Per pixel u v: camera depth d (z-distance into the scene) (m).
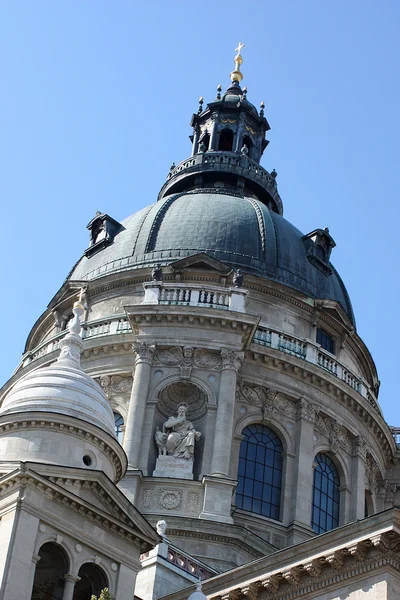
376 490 74.94
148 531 48.91
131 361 70.38
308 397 70.94
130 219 81.56
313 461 69.75
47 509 45.97
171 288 71.56
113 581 47.19
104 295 75.88
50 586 46.03
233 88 94.75
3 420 49.94
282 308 74.88
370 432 74.31
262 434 69.75
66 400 51.16
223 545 61.56
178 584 52.72
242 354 69.06
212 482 63.62
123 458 51.72
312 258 79.44
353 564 43.59
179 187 87.38
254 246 77.06
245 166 86.38
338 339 77.44
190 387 68.88
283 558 45.41
